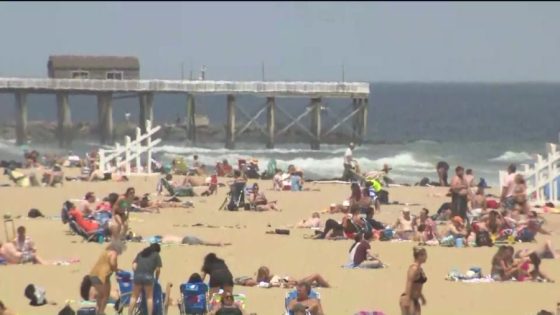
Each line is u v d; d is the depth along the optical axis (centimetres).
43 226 10156
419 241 9444
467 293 7525
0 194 12681
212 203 12338
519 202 10094
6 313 6400
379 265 8331
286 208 11956
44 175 13738
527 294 7512
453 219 9488
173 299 7044
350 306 7062
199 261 8475
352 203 10494
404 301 6303
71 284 7644
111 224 9262
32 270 8081
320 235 9719
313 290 6900
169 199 12444
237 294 6950
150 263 6272
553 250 8956
